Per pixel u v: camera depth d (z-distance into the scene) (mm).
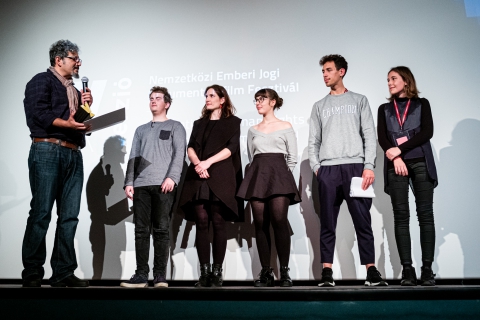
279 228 2693
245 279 3113
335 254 3064
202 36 3490
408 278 2543
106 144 3439
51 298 2334
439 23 3199
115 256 3281
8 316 2346
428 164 2639
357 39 3275
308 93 3271
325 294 2195
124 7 3643
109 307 2297
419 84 3158
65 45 2850
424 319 2158
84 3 3699
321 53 3303
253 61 3381
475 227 2957
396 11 3260
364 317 2174
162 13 3582
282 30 3383
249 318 2217
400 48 3215
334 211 2752
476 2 3182
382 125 2811
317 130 2906
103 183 3391
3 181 3467
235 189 2805
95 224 3346
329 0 3357
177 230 3248
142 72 3516
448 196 3014
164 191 2775
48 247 3316
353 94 2904
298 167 3207
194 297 2256
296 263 3102
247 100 3336
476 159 3021
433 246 2588
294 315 2195
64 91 2795
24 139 3520
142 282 2676
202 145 2926
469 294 2162
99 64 3582
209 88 3023
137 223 2791
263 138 2885
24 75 3650
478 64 3115
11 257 3354
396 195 2666
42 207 2605
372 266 2607
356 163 2734
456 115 3086
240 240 3168
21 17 3742
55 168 2664
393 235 3035
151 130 3020
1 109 3600
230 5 3492
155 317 2262
